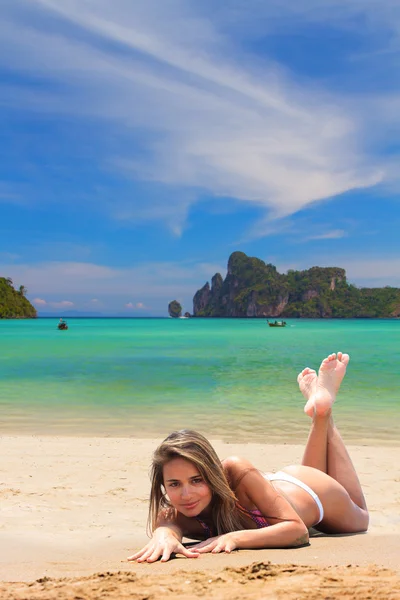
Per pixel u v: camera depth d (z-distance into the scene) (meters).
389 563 2.82
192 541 3.55
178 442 3.26
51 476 6.32
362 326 112.69
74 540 4.04
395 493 5.67
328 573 2.40
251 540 3.22
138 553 3.10
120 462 7.07
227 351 31.50
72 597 2.12
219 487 3.28
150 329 82.38
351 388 15.43
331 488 3.85
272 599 2.03
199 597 2.08
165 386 15.75
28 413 11.53
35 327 94.25
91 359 25.47
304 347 36.09
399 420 10.73
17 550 3.70
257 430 9.76
